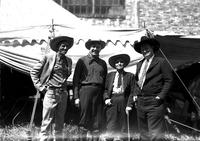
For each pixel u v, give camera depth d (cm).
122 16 1405
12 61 843
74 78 689
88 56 695
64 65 651
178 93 958
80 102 679
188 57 1050
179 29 1405
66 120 829
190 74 973
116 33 862
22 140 746
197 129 895
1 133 785
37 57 840
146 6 1405
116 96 688
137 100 634
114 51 884
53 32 838
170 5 1411
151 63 625
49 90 635
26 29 847
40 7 934
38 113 960
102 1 1423
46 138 632
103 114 707
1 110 972
